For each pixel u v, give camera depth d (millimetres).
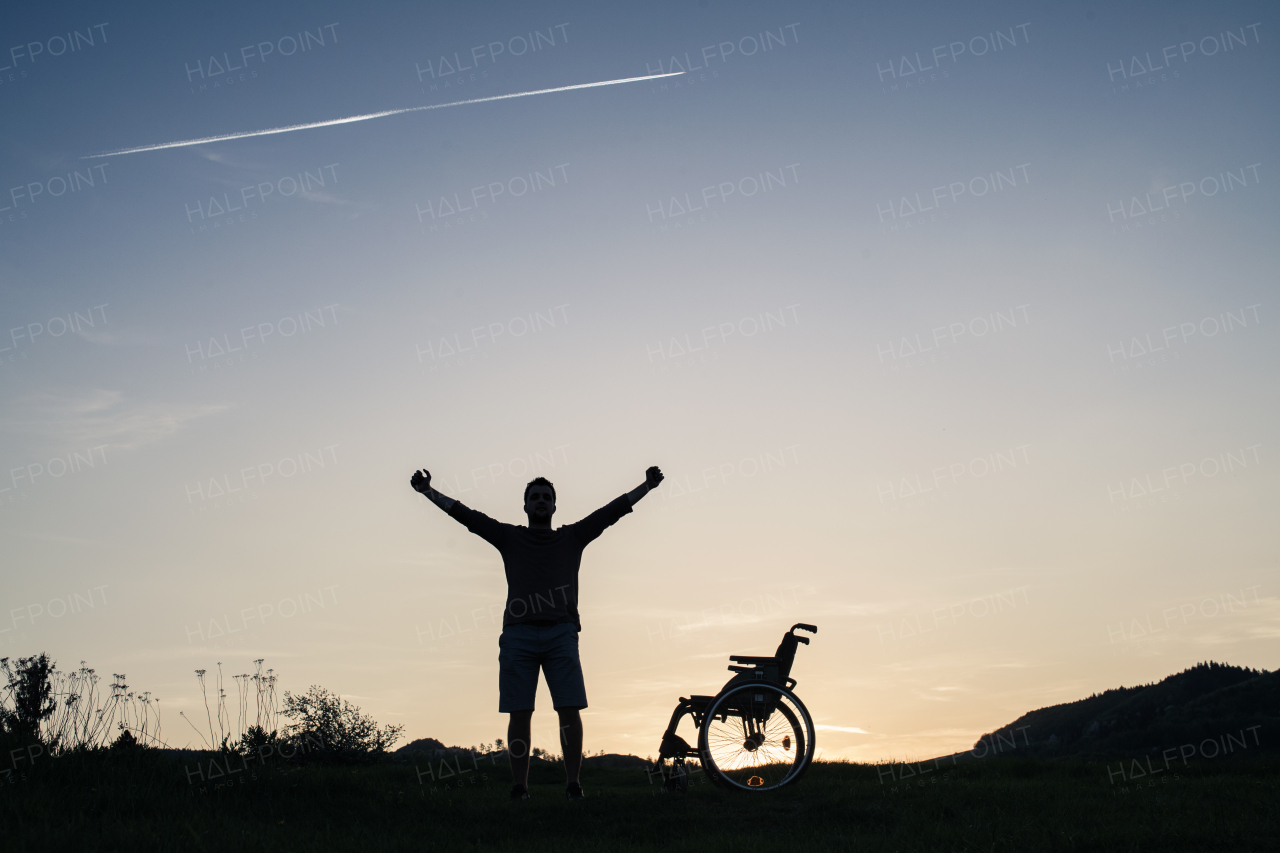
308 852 4719
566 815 5926
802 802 6363
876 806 6109
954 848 4910
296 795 6496
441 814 6059
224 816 5637
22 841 4457
